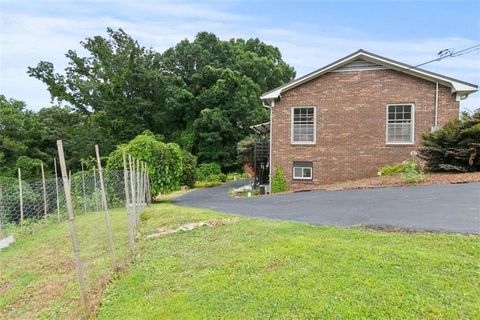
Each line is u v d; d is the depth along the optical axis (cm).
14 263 581
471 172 1109
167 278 422
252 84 3275
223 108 3250
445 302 311
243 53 3569
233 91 3247
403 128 1390
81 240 703
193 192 2016
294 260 426
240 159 2917
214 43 3541
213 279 397
